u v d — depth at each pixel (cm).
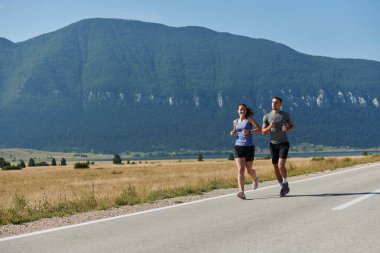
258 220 853
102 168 10181
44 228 857
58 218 1012
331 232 721
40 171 9531
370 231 721
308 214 902
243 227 788
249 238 696
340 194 1215
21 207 1197
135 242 693
